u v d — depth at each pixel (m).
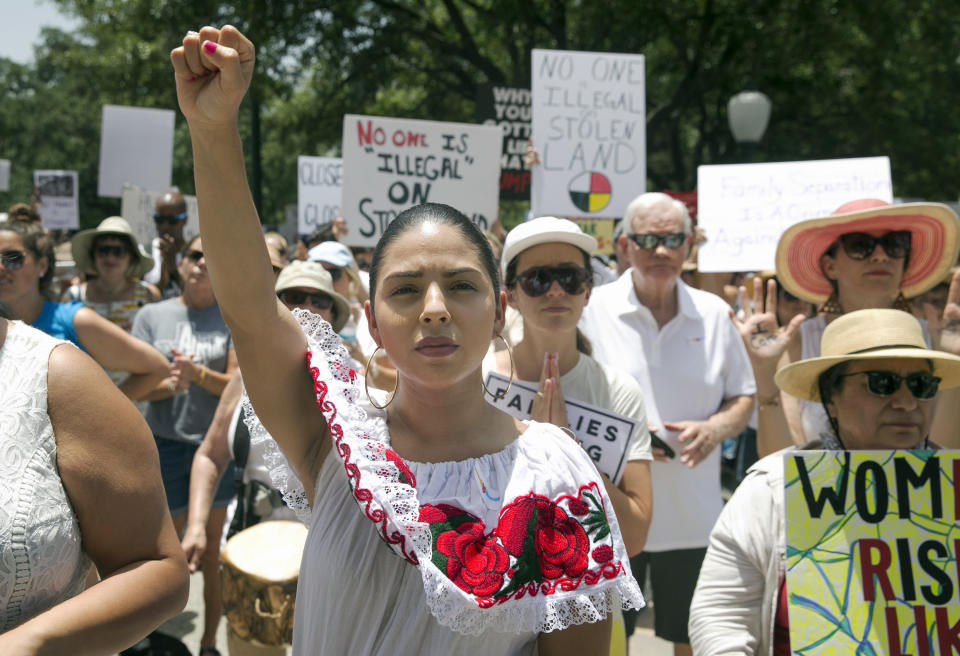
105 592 1.44
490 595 1.41
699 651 2.25
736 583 2.26
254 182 17.77
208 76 1.40
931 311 3.27
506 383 2.69
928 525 2.07
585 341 3.07
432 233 1.51
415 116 20.52
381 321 1.52
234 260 1.49
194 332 4.72
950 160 20.17
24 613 1.43
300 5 16.64
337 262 5.05
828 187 5.41
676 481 3.56
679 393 3.65
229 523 3.42
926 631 2.02
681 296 3.76
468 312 1.50
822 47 16.89
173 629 4.72
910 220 3.42
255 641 3.05
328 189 10.76
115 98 19.61
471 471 1.53
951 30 17.84
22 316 3.88
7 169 10.64
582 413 2.58
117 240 5.50
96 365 1.56
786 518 2.09
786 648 2.18
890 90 18.58
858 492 2.09
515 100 9.10
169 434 4.56
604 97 6.46
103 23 19.17
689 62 18.58
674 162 20.06
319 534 1.54
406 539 1.42
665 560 3.60
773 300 3.52
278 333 1.57
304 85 22.06
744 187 5.57
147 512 1.54
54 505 1.45
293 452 1.63
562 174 6.41
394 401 1.66
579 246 2.82
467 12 20.17
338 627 1.49
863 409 2.35
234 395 3.69
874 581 2.05
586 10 16.59
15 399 1.46
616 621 2.55
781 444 3.53
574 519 1.53
